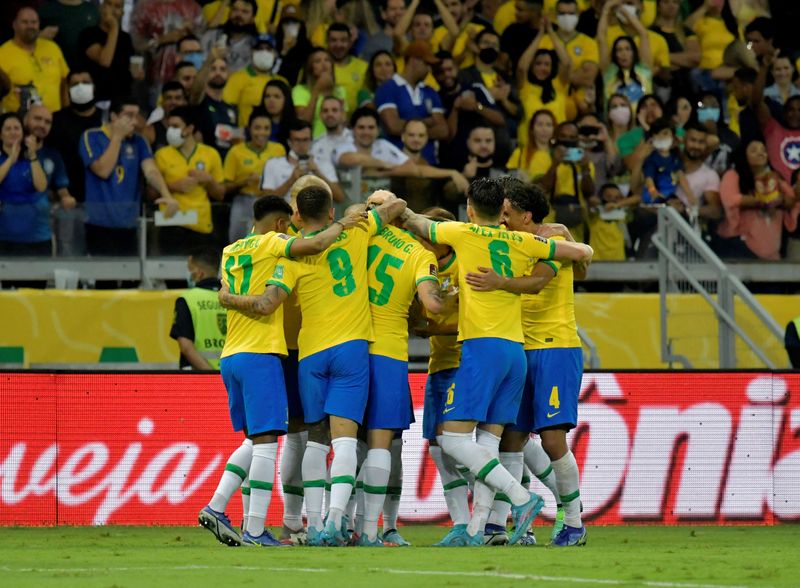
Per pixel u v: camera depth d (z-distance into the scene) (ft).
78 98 159.94
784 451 119.14
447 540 85.87
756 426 118.93
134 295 134.82
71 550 80.07
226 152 168.45
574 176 164.96
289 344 88.63
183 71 169.07
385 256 85.20
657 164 171.94
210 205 138.31
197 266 134.51
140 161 156.76
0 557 73.31
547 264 82.69
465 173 166.81
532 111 181.16
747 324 142.00
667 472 117.29
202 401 115.03
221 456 114.73
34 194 148.46
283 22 180.96
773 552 78.28
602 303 143.43
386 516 91.76
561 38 189.06
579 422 116.57
